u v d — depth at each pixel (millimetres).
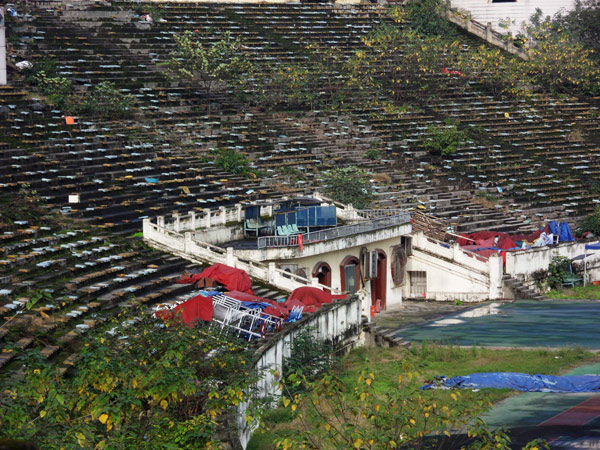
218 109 71625
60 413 20531
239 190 58875
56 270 38812
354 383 34688
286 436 20531
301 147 69438
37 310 32844
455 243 56500
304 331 36375
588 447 26938
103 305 36594
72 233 44062
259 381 29750
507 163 75062
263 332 35188
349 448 19906
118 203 50906
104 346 23516
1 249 38750
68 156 54469
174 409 23953
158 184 55438
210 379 24891
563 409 31031
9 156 51344
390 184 67438
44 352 29328
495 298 55531
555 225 62062
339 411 21797
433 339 44406
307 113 74938
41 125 57250
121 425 21594
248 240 52000
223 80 74938
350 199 61344
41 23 74812
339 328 41000
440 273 56812
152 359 25641
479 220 65938
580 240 63594
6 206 45094
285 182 63094
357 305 43094
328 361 36688
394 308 54750
